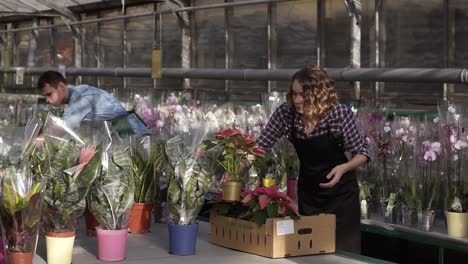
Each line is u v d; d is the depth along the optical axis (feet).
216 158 10.36
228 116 19.07
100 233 9.46
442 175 14.99
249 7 27.37
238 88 27.96
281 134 12.14
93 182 9.39
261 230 9.87
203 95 25.27
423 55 21.44
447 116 15.24
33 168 9.89
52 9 37.96
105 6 34.78
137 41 33.63
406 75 19.95
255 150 11.19
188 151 9.96
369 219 16.03
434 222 15.07
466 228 14.35
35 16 41.65
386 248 16.22
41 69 40.06
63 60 39.88
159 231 11.56
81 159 9.30
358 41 23.04
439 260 14.47
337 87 24.04
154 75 29.07
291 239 9.86
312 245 10.03
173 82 31.27
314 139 11.69
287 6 25.86
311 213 12.18
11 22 44.93
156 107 21.17
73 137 9.78
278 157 16.69
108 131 9.93
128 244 10.54
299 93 11.36
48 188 9.12
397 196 15.58
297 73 11.53
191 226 9.91
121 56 34.91
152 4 32.27
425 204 14.88
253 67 27.45
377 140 16.20
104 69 34.09
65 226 9.19
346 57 23.77
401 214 15.47
